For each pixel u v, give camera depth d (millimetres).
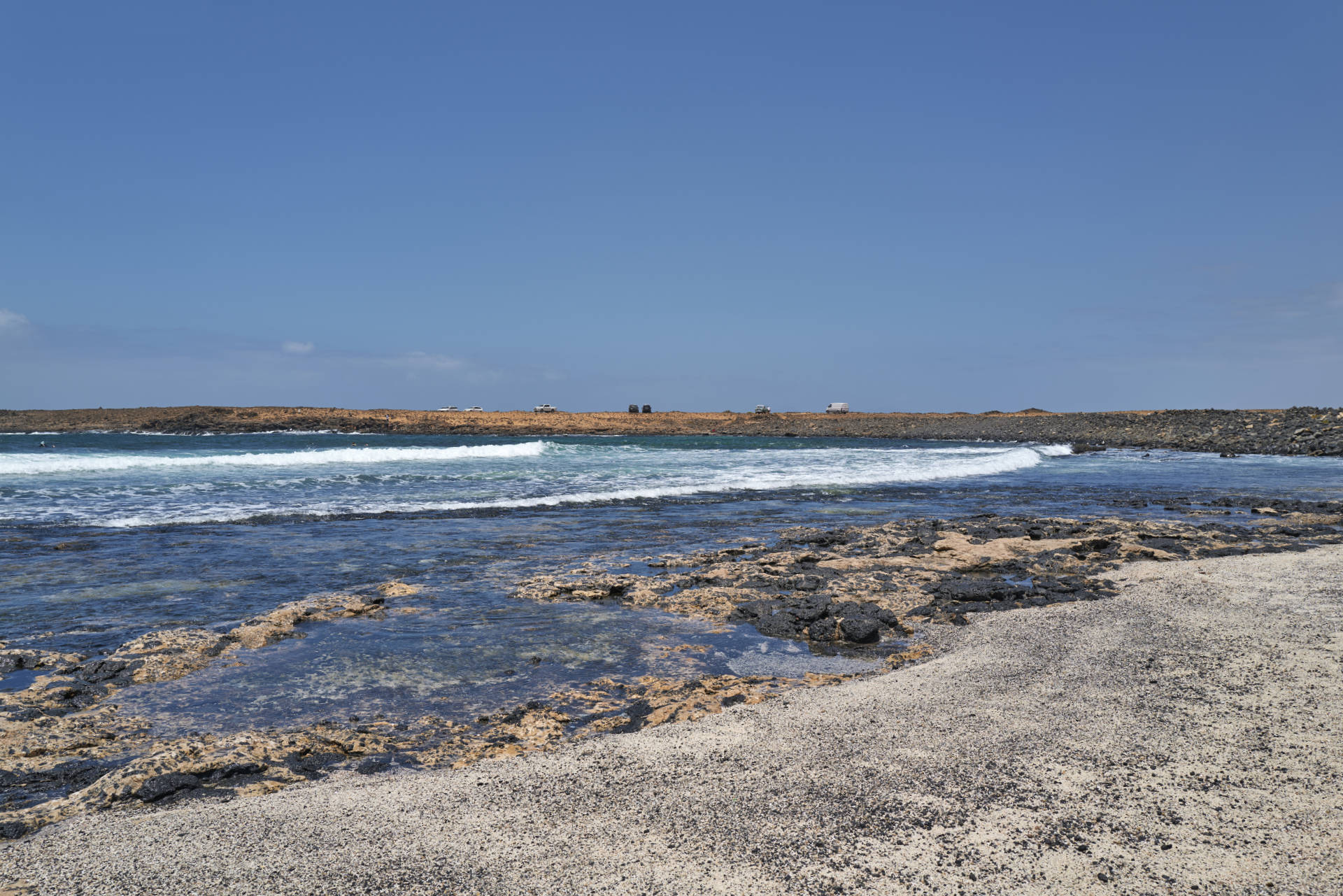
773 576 11469
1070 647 7641
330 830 4230
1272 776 4766
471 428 83375
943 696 6285
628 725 6219
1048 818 4285
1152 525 15969
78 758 5641
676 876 3742
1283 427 55344
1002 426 81875
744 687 7055
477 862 3871
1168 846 3994
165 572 11461
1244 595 9844
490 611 9672
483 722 6281
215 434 75500
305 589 10617
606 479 25844
